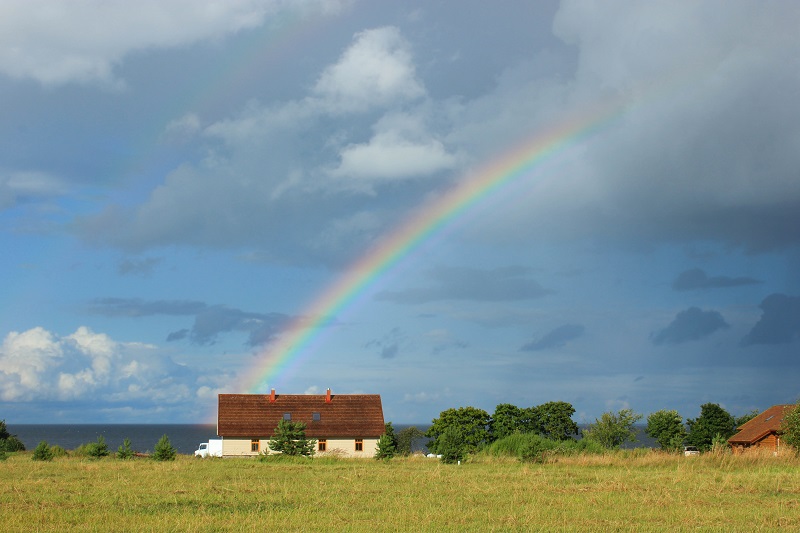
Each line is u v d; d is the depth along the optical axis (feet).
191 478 102.58
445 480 100.32
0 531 60.23
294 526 63.16
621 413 227.40
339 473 112.88
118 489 87.15
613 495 84.07
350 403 244.42
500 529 62.28
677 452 144.87
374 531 60.90
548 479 101.50
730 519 68.39
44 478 101.50
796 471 113.80
